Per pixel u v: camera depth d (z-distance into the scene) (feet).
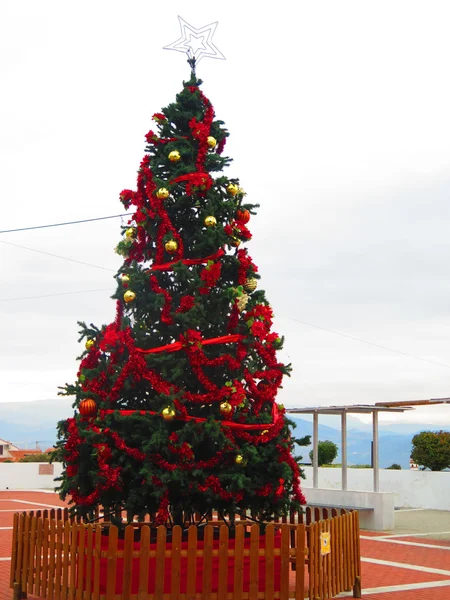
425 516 74.18
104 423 29.35
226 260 32.48
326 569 30.42
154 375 29.81
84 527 28.07
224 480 29.09
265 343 31.58
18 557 32.04
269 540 28.14
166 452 28.58
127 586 27.04
